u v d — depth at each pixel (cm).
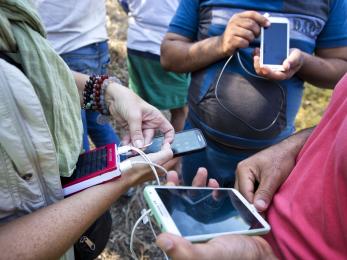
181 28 162
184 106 261
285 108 143
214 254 57
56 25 174
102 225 101
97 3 192
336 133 74
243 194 90
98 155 93
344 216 63
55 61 82
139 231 200
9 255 66
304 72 141
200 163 161
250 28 130
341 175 62
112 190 84
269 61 132
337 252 66
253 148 147
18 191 71
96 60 195
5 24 72
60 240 72
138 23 231
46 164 73
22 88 67
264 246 71
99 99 109
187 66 153
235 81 141
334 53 146
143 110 105
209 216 71
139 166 90
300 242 73
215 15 145
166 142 102
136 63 238
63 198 80
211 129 148
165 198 71
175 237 55
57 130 79
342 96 78
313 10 135
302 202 74
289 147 100
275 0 135
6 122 66
